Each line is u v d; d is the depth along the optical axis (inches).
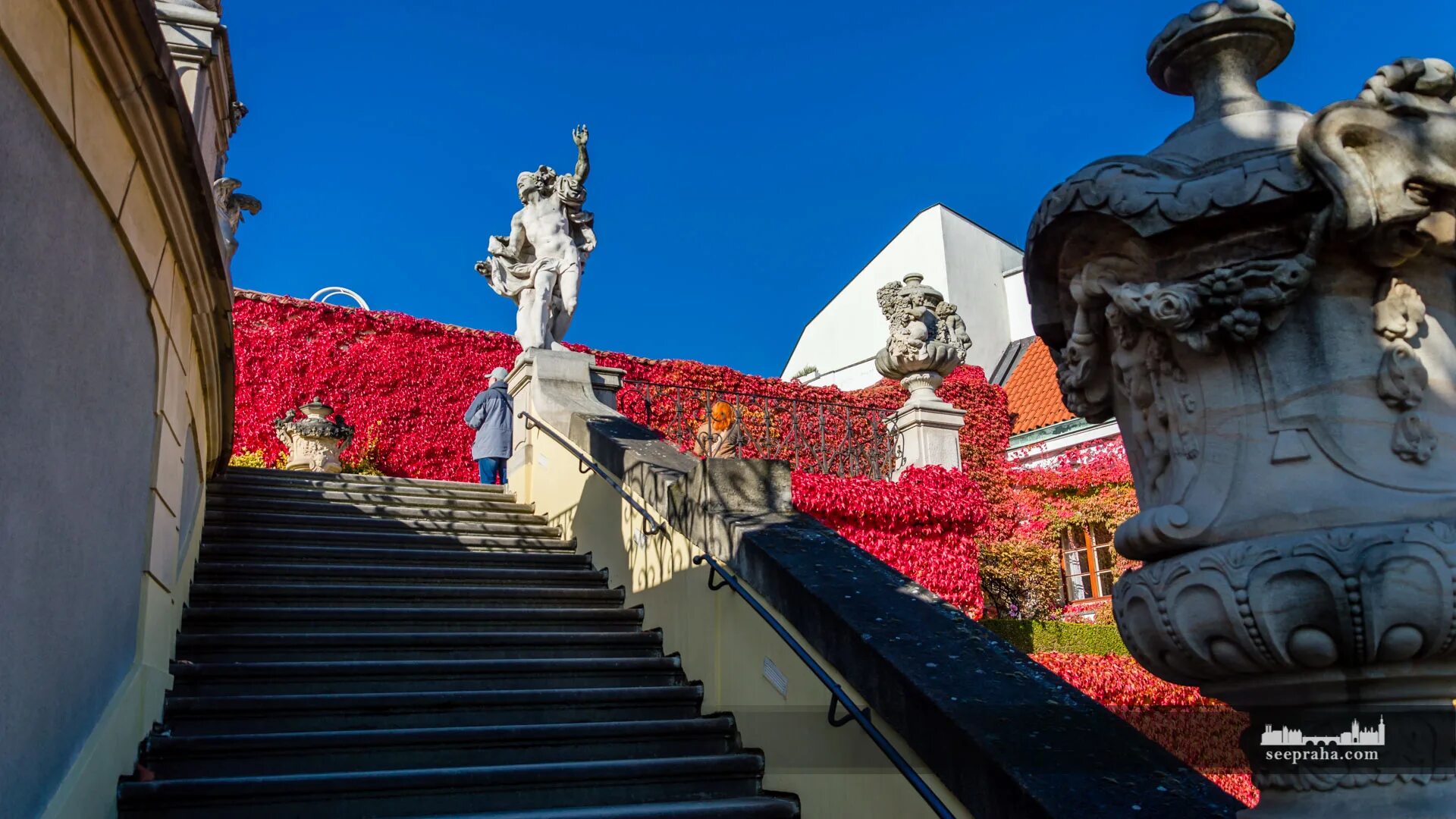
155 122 167.6
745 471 248.4
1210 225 111.1
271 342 591.5
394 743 196.1
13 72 121.6
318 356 600.7
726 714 222.2
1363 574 97.9
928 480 520.7
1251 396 113.0
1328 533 101.9
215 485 336.8
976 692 152.8
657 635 263.6
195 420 250.7
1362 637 98.9
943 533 504.4
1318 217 105.8
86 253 147.7
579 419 353.7
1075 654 539.8
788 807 185.9
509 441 460.4
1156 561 118.4
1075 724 143.8
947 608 186.4
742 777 201.3
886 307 578.9
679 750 213.3
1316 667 103.3
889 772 160.6
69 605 143.2
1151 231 112.6
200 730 198.2
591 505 330.6
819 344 1118.4
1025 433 825.5
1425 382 108.4
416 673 228.1
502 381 474.0
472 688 231.6
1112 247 119.4
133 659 183.6
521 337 440.8
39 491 130.9
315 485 365.1
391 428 610.2
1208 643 107.4
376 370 613.9
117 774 164.4
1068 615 730.8
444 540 327.0
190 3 264.4
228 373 275.1
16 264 122.3
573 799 188.9
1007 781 129.6
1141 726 487.8
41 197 130.2
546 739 205.9
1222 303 111.0
